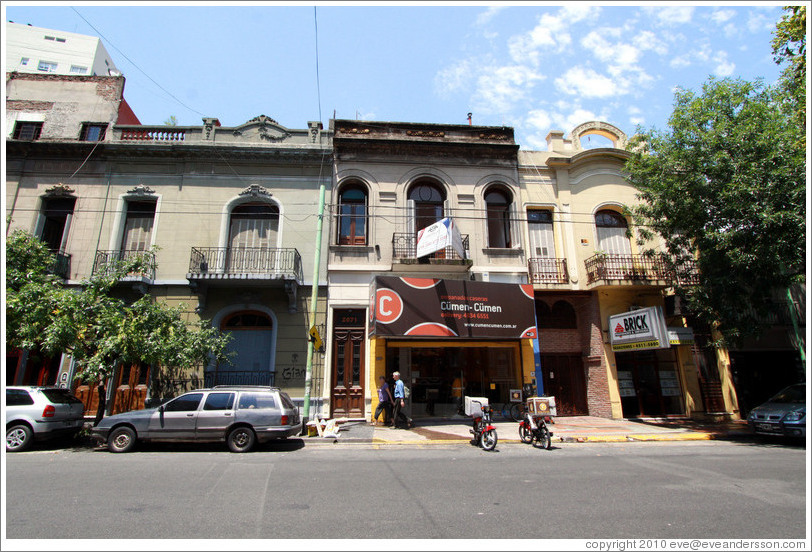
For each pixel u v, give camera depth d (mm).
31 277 11359
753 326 12234
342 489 6199
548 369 15789
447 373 14867
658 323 13203
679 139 12891
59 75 16781
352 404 14172
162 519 4840
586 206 16719
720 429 13195
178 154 15789
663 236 13930
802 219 10758
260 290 14750
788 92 12836
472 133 17125
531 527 4684
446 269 15227
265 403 10016
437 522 4824
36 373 14031
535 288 15500
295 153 15969
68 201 15492
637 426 13594
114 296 14328
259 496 5801
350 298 14836
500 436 11750
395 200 15953
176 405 9891
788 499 5816
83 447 10414
